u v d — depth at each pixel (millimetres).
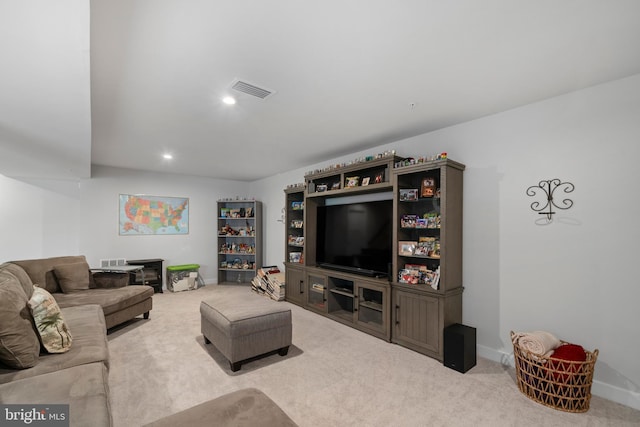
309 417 1842
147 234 5410
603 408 1961
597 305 2146
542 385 1996
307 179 4312
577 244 2238
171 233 5656
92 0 1264
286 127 3029
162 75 1959
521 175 2520
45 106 1955
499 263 2629
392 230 3232
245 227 6289
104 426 1160
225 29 1501
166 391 2111
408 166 2938
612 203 2102
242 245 6207
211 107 2500
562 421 1826
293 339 3090
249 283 6137
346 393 2105
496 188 2664
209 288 5656
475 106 2521
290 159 4473
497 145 2666
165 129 3064
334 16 1416
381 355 2717
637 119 2014
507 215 2592
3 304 1608
